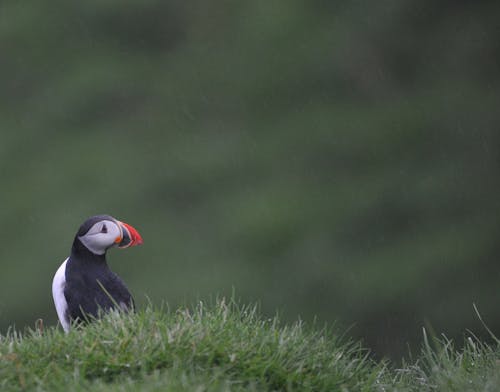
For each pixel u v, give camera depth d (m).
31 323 20.89
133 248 21.84
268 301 20.45
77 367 4.82
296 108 26.67
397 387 5.41
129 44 29.33
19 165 25.83
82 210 23.55
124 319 5.41
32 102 27.98
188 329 5.20
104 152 25.56
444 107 25.84
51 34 29.64
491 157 24.69
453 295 20.77
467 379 5.21
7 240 23.08
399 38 27.86
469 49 27.34
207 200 23.84
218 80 27.59
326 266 21.42
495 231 22.30
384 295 20.66
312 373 5.18
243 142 25.61
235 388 4.77
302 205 23.27
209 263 21.52
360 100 26.78
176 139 25.94
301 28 28.52
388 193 23.75
